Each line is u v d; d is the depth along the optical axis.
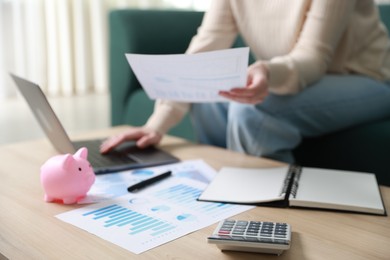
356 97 1.35
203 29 1.44
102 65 3.58
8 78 3.14
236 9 1.37
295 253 0.62
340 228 0.70
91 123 2.86
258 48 1.42
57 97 3.44
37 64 3.27
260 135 1.22
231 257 0.60
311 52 1.21
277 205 0.79
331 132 1.41
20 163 1.05
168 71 0.99
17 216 0.74
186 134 1.92
